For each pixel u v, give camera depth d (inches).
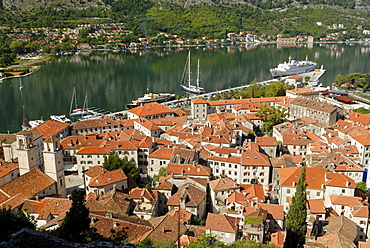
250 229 4138.8
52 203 4503.0
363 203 4933.6
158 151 6456.7
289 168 5580.7
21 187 4894.2
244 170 5890.8
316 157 6082.7
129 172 5920.3
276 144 7116.1
